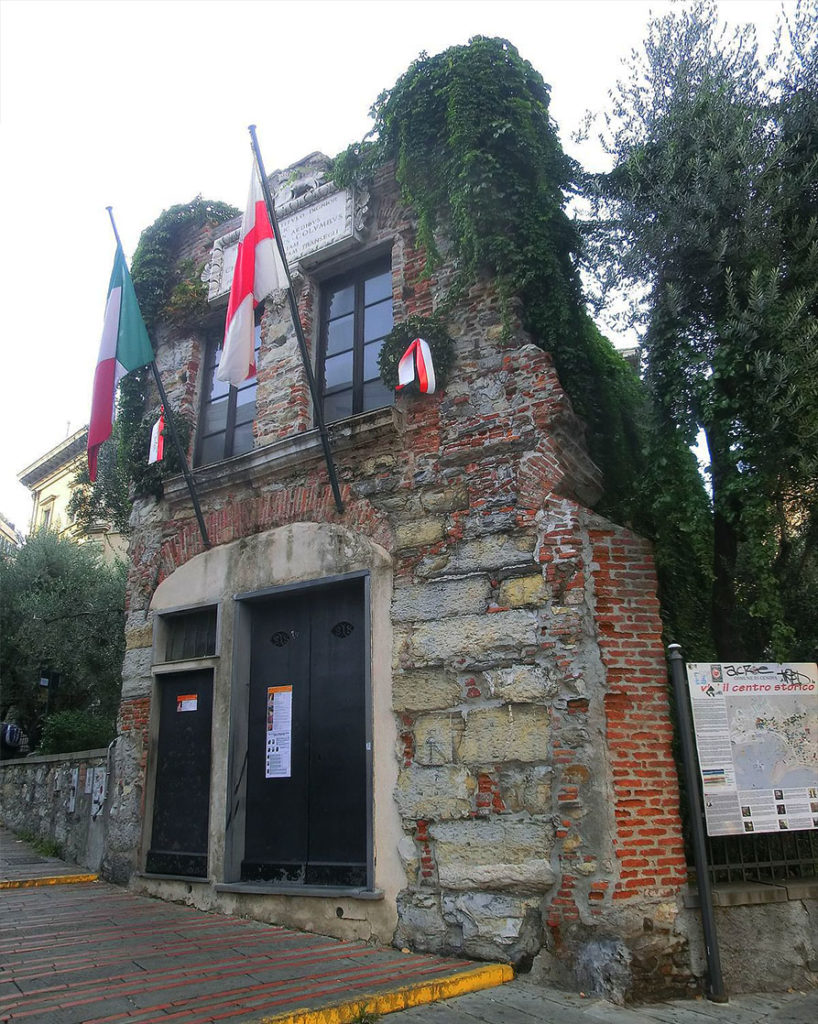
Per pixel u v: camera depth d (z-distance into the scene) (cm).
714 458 645
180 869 827
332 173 912
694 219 682
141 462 1013
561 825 578
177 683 908
